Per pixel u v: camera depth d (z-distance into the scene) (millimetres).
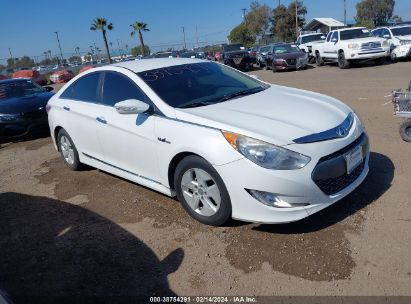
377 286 2844
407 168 4688
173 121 3930
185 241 3676
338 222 3680
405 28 18562
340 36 18625
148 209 4402
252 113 3811
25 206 4910
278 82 15688
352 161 3652
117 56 64125
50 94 9453
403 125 5621
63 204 4824
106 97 4898
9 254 3812
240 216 3521
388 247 3246
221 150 3469
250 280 3061
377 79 12664
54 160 6801
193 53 31453
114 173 4988
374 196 4086
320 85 12953
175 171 3994
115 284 3188
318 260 3186
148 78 4484
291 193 3311
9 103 8703
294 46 21625
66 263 3549
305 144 3371
